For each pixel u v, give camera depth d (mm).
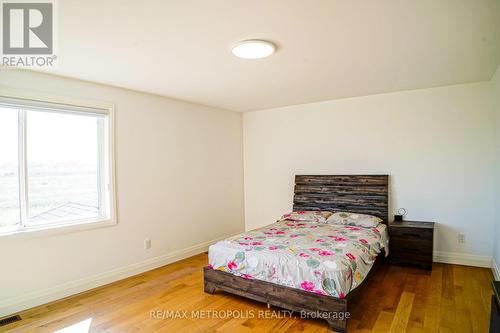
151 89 3816
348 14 1962
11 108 2869
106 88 3582
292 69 3117
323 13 1945
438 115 3984
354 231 3619
